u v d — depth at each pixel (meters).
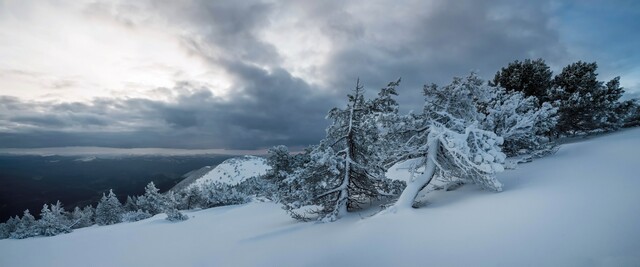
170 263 10.04
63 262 13.62
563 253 5.05
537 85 25.20
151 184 45.22
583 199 7.32
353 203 15.31
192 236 15.30
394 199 13.97
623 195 7.07
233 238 12.59
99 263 12.17
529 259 5.12
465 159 10.62
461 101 15.91
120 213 68.62
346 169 13.47
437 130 12.30
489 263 5.31
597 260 4.62
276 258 8.22
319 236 9.88
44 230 35.03
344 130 14.51
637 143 14.90
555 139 28.08
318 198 13.33
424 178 11.41
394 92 13.70
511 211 7.57
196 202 51.16
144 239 16.69
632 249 4.67
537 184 10.02
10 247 21.02
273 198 15.00
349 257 6.97
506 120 17.36
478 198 9.84
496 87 19.23
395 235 7.66
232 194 49.12
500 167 9.65
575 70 24.80
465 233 6.84
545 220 6.52
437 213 8.77
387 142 14.80
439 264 5.70
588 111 23.47
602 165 11.34
